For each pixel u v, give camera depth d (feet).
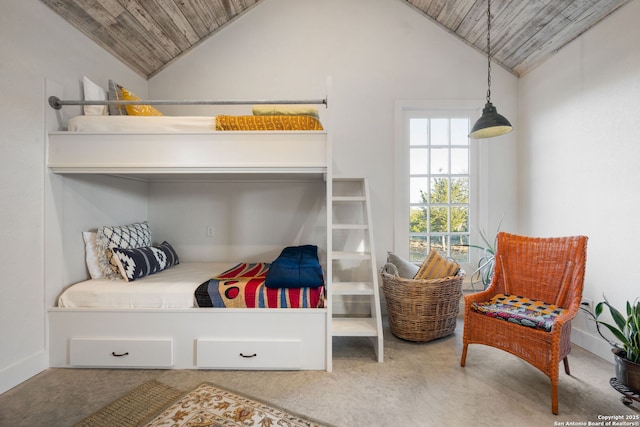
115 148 6.79
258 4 10.39
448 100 10.24
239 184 10.50
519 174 10.23
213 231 10.53
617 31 6.76
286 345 6.72
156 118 6.99
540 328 5.70
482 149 10.33
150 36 8.97
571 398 5.69
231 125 6.93
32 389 5.98
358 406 5.53
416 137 10.57
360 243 10.43
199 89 10.45
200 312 6.75
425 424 5.08
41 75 6.63
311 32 10.36
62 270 7.13
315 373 6.65
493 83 10.25
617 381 5.73
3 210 5.90
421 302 7.91
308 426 5.02
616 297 6.81
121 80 9.24
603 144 7.12
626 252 6.58
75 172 6.82
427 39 10.26
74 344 6.72
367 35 10.31
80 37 7.68
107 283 7.21
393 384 6.22
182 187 10.53
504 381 6.31
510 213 10.34
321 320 6.77
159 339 6.75
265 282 6.93
